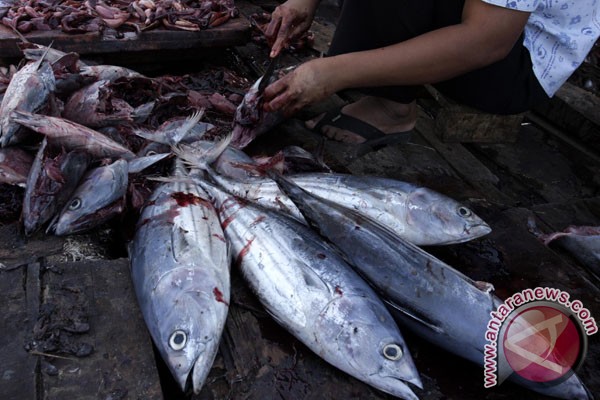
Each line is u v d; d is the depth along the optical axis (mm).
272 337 639
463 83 925
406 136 1034
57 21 1136
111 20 1178
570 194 1072
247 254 699
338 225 704
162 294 604
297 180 829
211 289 614
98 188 723
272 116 958
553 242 864
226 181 834
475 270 758
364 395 587
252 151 979
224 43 1283
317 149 913
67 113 884
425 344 669
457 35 760
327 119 1030
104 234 752
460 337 625
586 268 846
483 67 829
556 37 882
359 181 816
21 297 611
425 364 644
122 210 748
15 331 574
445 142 1115
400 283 653
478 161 1062
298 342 638
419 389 609
